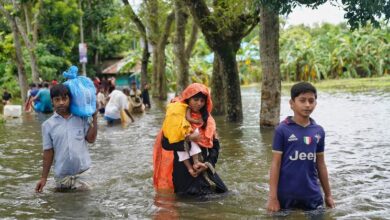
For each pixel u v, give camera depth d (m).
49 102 21.19
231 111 15.23
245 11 14.19
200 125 6.76
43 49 35.34
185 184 6.69
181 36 22.47
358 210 5.73
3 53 25.55
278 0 9.37
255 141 11.16
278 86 13.20
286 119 5.53
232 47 14.75
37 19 31.81
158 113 19.56
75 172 7.13
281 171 5.50
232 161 8.94
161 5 26.55
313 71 42.72
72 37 37.44
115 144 11.41
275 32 12.93
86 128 7.22
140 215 5.85
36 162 9.41
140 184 7.39
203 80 40.34
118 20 30.05
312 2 9.20
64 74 7.16
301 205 5.55
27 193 7.02
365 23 9.09
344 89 28.88
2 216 5.98
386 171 7.84
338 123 14.07
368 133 11.94
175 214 5.84
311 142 5.39
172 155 6.81
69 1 35.28
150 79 39.94
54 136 7.01
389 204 6.00
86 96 7.05
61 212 6.07
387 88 27.84
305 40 43.84
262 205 6.11
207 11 14.05
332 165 8.36
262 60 13.16
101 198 6.66
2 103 29.48
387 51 42.47
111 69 41.94
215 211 5.91
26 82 25.69
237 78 15.20
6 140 12.53
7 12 25.20
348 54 42.69
